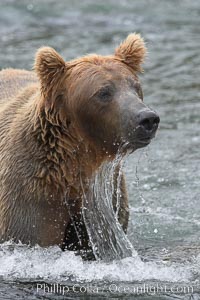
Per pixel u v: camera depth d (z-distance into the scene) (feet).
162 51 99.50
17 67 88.38
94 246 45.50
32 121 44.01
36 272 43.83
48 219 44.01
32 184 43.29
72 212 45.06
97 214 45.14
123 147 42.19
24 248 44.21
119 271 44.34
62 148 43.24
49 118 43.27
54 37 105.50
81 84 42.70
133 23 114.93
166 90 84.38
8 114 46.52
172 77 89.15
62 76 43.68
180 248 49.06
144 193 59.00
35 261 44.27
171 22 115.44
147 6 123.44
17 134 44.45
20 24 112.78
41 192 43.34
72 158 43.39
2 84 51.65
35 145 43.55
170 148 67.82
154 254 47.91
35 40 103.55
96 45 100.99
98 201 44.98
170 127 73.00
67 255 44.98
